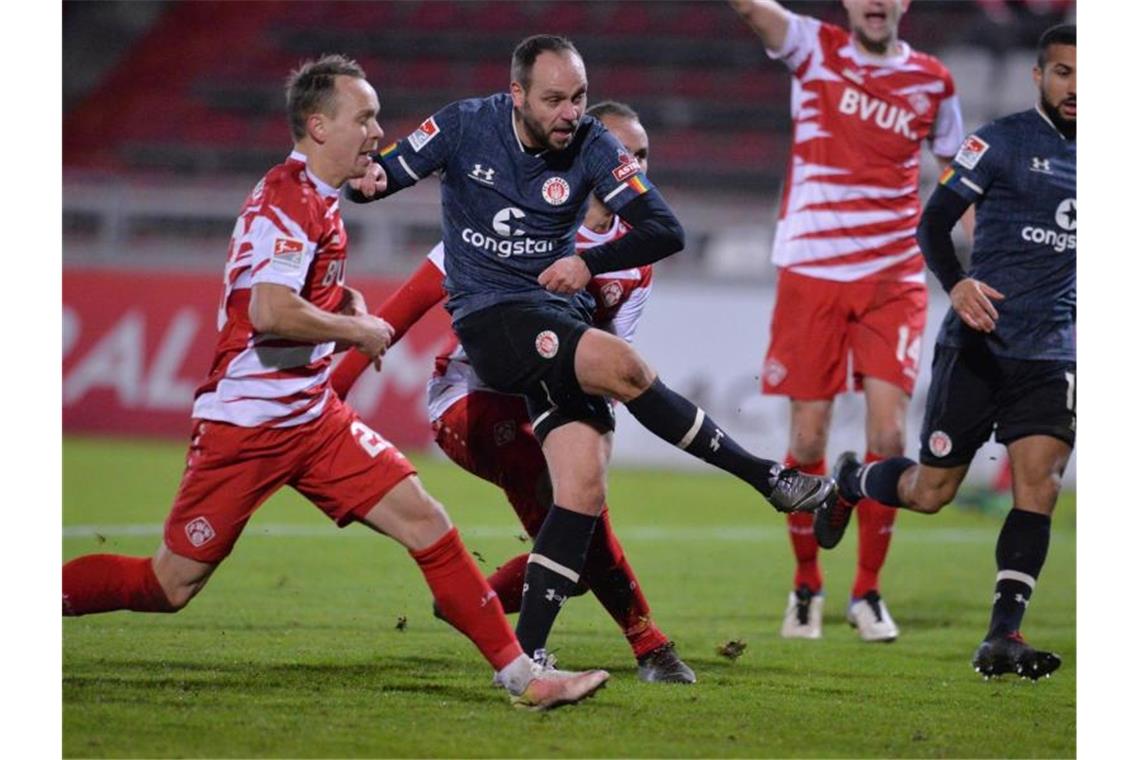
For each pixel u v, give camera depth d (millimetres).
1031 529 18812
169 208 52188
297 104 14797
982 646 18484
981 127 19469
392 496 15156
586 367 15477
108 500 35281
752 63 67125
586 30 69062
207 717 14883
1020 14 60344
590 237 17906
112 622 20922
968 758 14359
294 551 28906
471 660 18547
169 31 70938
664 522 35188
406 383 45844
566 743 14141
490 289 16297
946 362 19688
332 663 18125
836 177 23625
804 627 22312
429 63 69250
